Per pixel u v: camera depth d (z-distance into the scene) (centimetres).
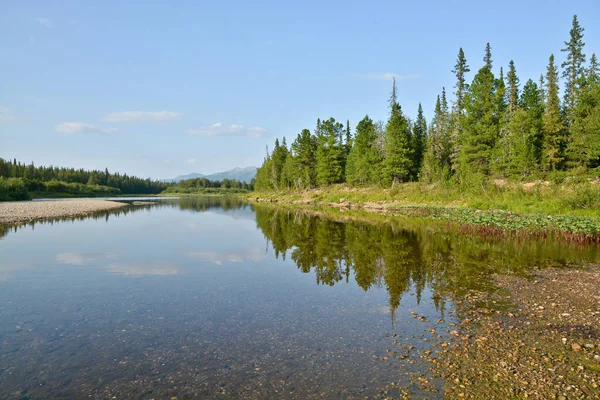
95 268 1667
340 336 902
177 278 1494
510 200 4153
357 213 4984
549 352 787
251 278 1496
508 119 5706
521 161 4869
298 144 9981
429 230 2997
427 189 5809
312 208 6375
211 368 743
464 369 725
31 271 1602
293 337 898
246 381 691
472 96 5544
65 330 943
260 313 1077
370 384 676
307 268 1673
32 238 2627
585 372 699
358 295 1252
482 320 989
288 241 2512
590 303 1098
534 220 2817
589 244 2200
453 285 1345
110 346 848
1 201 7962
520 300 1151
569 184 4244
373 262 1788
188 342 870
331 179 8650
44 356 797
